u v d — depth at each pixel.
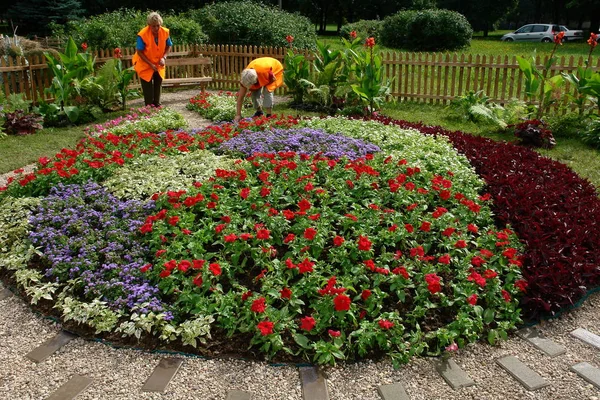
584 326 3.82
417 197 4.93
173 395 3.12
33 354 3.50
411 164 5.65
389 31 25.58
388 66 12.16
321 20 41.38
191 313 3.73
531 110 9.48
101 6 32.16
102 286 3.95
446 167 5.72
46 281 4.30
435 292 3.51
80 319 3.74
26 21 24.77
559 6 41.91
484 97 10.46
